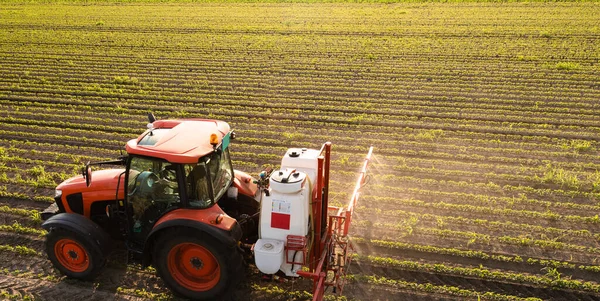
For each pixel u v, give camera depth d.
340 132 13.12
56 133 13.20
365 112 14.68
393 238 8.11
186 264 6.41
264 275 6.34
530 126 13.34
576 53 20.64
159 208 6.45
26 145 12.29
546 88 16.33
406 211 8.99
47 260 7.46
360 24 29.12
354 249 7.81
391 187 9.89
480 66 19.30
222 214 6.13
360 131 13.20
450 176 10.48
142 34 27.48
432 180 10.19
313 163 6.23
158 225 6.05
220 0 40.25
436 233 8.23
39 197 9.37
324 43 24.30
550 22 27.02
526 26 26.42
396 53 21.83
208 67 20.17
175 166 5.96
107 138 12.84
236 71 19.50
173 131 6.46
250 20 31.53
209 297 6.33
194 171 6.02
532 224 8.55
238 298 6.65
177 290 6.44
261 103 15.49
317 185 5.81
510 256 7.59
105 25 30.38
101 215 7.21
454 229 8.38
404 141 12.47
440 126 13.39
